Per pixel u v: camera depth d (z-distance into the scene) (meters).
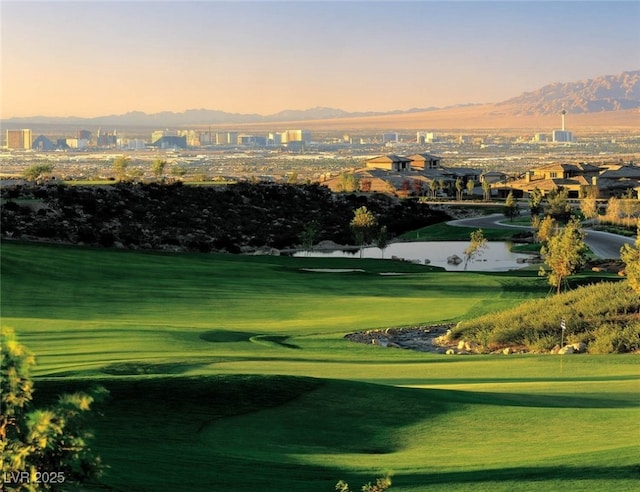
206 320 61.97
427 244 138.00
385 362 43.72
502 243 134.38
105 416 26.27
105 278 81.38
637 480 18.94
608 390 32.69
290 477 20.61
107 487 18.81
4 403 13.16
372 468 21.41
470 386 34.44
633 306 57.28
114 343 48.09
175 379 29.69
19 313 64.31
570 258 65.00
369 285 81.12
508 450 23.16
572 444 23.33
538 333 53.16
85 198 127.00
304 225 146.00
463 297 73.00
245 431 25.77
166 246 118.62
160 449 23.19
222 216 141.00
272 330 57.22
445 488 19.11
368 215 126.44
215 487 19.52
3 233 104.81
